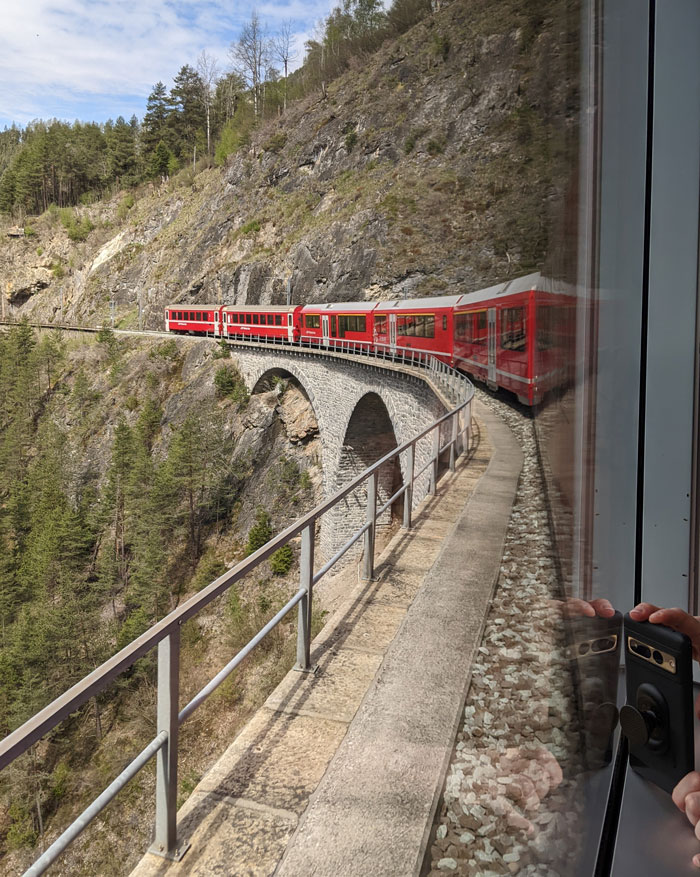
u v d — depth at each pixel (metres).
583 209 0.87
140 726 22.27
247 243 88.69
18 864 19.64
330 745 3.46
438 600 4.75
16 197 152.62
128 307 116.81
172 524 51.94
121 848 12.55
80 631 39.09
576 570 0.88
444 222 44.12
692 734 1.05
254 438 56.31
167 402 69.50
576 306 0.86
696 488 1.10
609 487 1.00
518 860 1.12
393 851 2.65
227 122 123.38
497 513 4.47
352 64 85.50
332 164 79.69
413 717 3.32
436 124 51.84
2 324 131.62
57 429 72.50
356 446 39.75
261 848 2.83
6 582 44.78
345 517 39.16
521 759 1.11
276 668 13.87
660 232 1.01
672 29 0.96
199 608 2.65
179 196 124.31
